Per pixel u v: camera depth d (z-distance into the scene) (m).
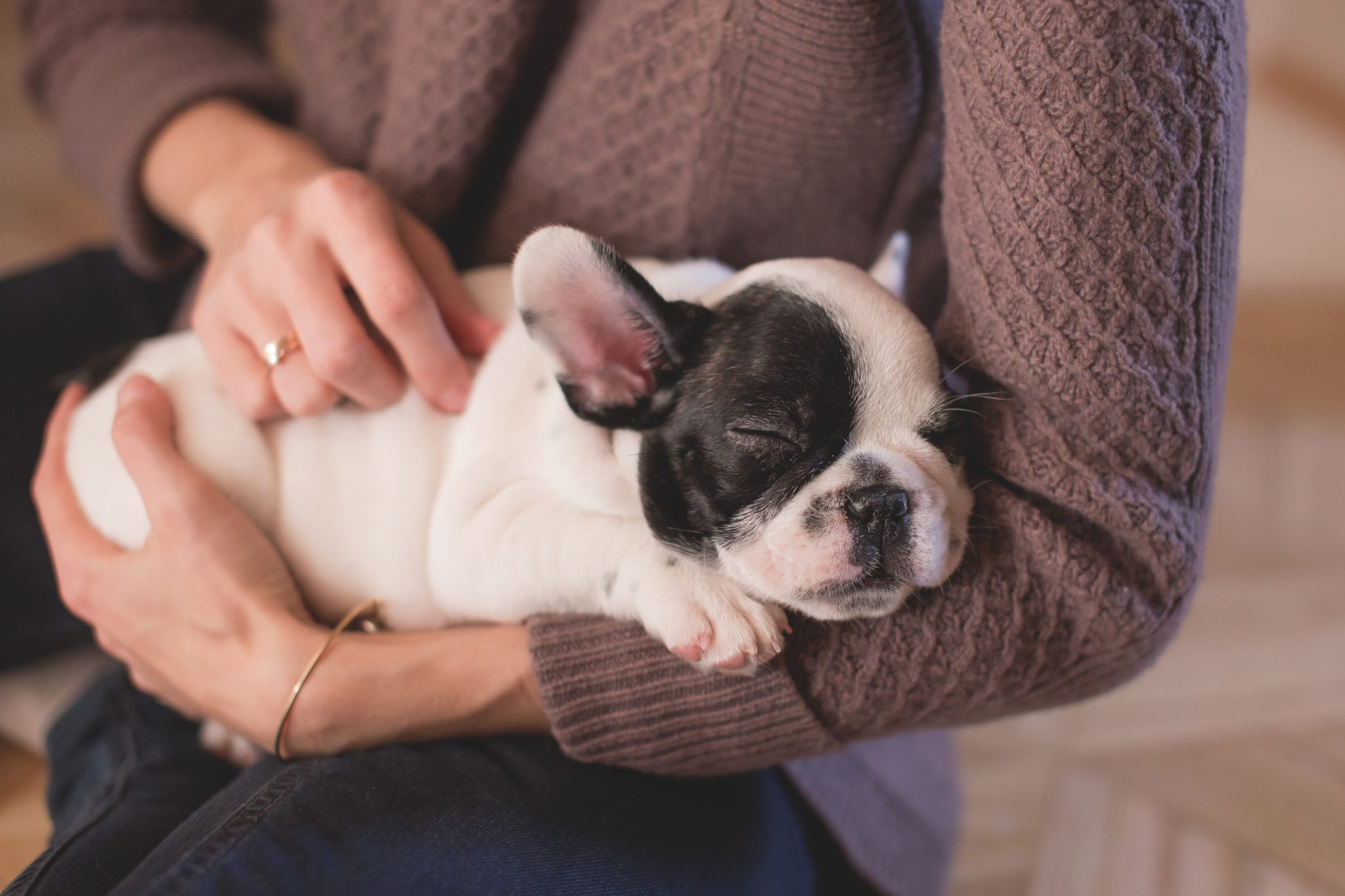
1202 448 0.62
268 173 0.80
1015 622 0.63
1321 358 1.52
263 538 0.71
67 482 0.75
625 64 0.71
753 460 0.67
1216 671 1.08
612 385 0.69
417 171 0.76
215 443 0.73
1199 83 0.59
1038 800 0.95
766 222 0.75
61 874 0.64
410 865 0.62
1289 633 1.13
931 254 0.77
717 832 0.68
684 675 0.64
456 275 0.75
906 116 0.71
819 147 0.71
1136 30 0.59
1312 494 1.32
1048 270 0.61
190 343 0.77
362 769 0.65
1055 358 0.61
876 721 0.65
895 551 0.64
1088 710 1.04
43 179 1.51
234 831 0.61
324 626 0.73
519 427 0.72
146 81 0.84
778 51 0.68
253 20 0.93
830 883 0.78
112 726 0.77
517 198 0.77
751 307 0.68
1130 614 0.62
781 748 0.65
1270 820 0.94
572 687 0.65
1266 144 1.61
